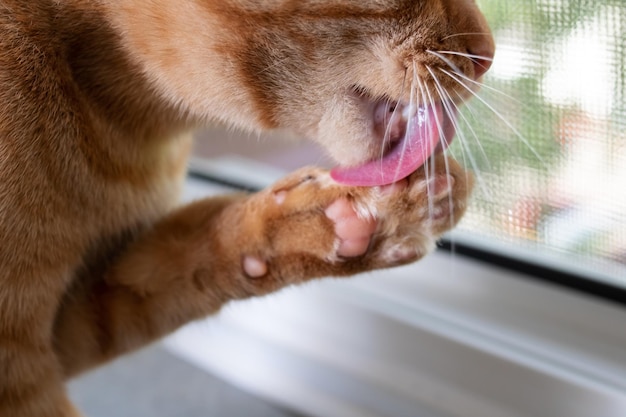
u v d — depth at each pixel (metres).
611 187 0.32
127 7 0.29
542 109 0.32
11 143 0.28
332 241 0.30
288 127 0.30
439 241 0.32
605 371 0.32
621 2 0.30
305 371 0.37
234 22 0.28
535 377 0.32
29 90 0.29
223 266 0.32
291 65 0.29
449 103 0.29
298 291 0.37
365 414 0.35
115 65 0.30
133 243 0.34
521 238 0.34
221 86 0.30
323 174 0.31
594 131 0.32
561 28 0.31
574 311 0.33
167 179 0.35
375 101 0.29
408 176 0.29
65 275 0.31
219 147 0.42
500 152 0.32
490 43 0.29
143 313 0.33
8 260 0.29
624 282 0.32
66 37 0.30
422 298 0.35
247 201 0.32
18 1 0.29
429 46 0.28
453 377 0.34
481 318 0.34
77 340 0.33
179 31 0.29
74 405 0.33
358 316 0.36
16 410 0.31
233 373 0.38
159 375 0.39
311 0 0.27
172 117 0.32
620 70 0.31
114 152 0.31
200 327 0.38
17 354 0.30
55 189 0.29
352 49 0.28
